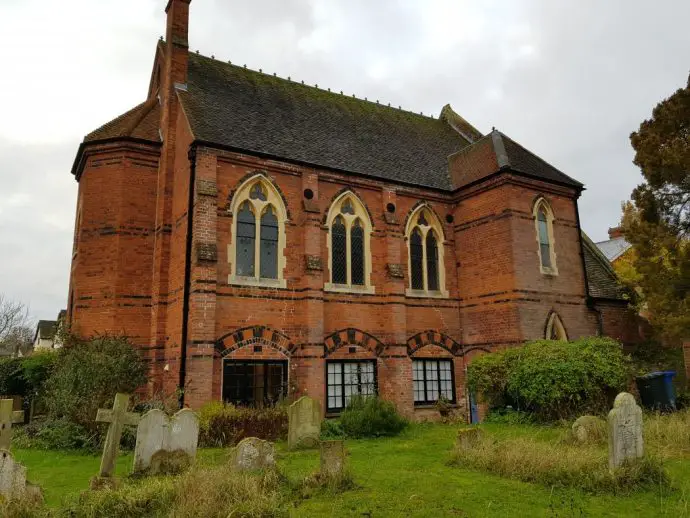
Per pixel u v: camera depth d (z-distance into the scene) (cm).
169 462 967
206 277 1598
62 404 1403
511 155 2189
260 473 905
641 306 2380
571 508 752
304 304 1788
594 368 1549
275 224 1830
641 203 2152
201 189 1658
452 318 2141
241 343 1655
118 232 1902
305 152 1973
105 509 740
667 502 779
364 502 793
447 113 3055
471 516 728
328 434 1473
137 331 1866
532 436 1301
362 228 2033
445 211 2236
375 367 1925
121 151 1967
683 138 2036
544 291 2022
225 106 2009
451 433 1548
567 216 2200
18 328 6581
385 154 2300
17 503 725
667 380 1773
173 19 2047
